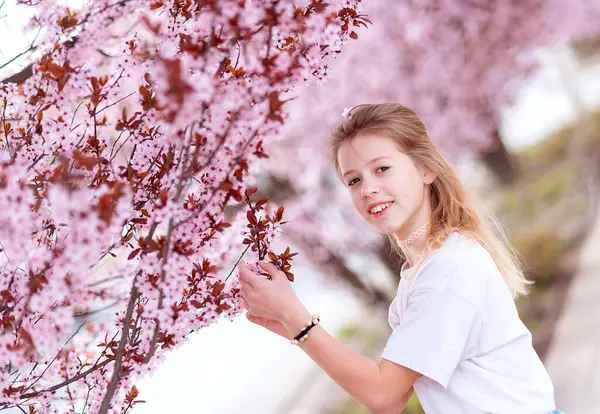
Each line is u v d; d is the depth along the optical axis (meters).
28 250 1.28
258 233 1.60
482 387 1.70
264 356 8.56
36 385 1.59
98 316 1.73
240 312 1.69
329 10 1.51
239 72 1.39
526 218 10.13
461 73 8.00
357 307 9.47
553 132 14.75
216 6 1.21
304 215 6.84
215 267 1.49
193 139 1.35
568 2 8.79
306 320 1.63
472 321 1.68
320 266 7.07
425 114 7.75
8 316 1.31
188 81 1.13
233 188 1.36
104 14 1.48
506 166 11.85
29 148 1.50
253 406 7.26
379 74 7.28
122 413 1.61
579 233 8.73
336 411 6.91
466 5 7.80
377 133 1.89
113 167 1.50
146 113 1.42
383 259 6.91
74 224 1.14
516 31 8.45
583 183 10.80
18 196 1.19
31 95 1.44
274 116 1.23
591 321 6.09
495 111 8.84
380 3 7.32
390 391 1.66
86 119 1.56
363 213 1.92
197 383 7.70
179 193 1.27
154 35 1.40
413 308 1.71
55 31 1.49
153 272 1.32
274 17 1.22
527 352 1.77
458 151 8.46
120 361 1.39
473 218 2.01
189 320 1.48
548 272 7.77
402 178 1.88
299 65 1.27
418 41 7.44
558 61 13.48
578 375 5.16
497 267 1.95
